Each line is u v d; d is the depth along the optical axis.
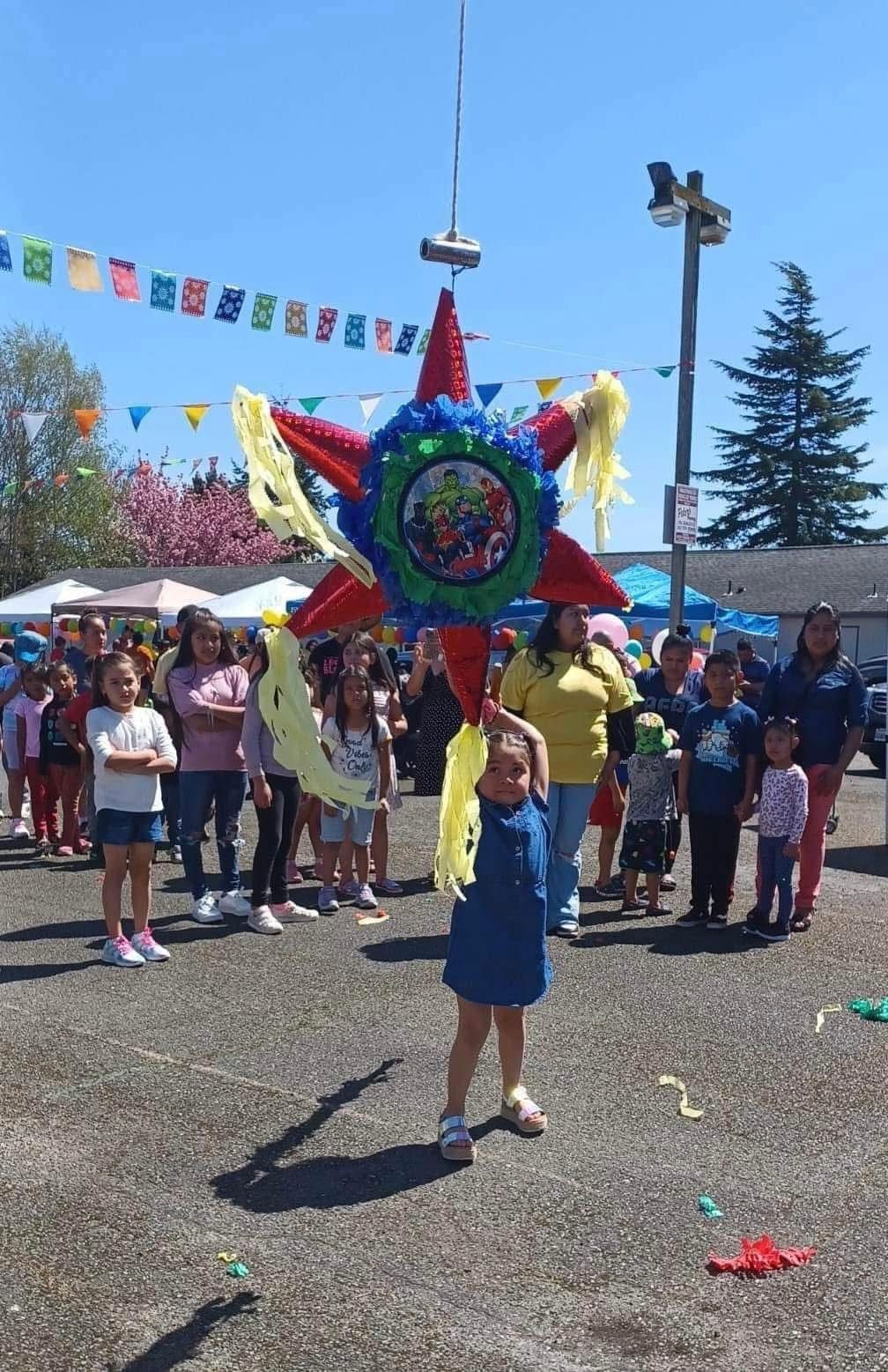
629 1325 2.74
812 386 48.06
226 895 6.53
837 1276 2.95
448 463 2.89
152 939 5.70
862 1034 4.69
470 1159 3.56
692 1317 2.77
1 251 6.29
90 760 7.92
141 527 45.16
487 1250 3.06
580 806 6.01
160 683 6.46
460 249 3.20
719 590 30.31
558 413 3.30
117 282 6.76
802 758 6.29
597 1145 3.70
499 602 2.95
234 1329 2.71
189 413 9.64
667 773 6.59
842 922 6.49
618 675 6.16
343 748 6.66
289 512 2.72
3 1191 3.36
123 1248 3.06
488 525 2.91
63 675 8.14
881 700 14.45
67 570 36.38
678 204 8.94
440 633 3.15
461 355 3.23
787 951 5.88
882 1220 3.23
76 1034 4.64
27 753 8.41
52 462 36.69
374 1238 3.12
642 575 15.88
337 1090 4.11
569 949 5.89
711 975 5.45
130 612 17.55
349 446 2.98
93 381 37.25
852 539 47.78
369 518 2.89
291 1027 4.73
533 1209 3.28
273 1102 4.00
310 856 8.23
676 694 7.34
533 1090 4.12
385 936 6.15
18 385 35.88
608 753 6.23
